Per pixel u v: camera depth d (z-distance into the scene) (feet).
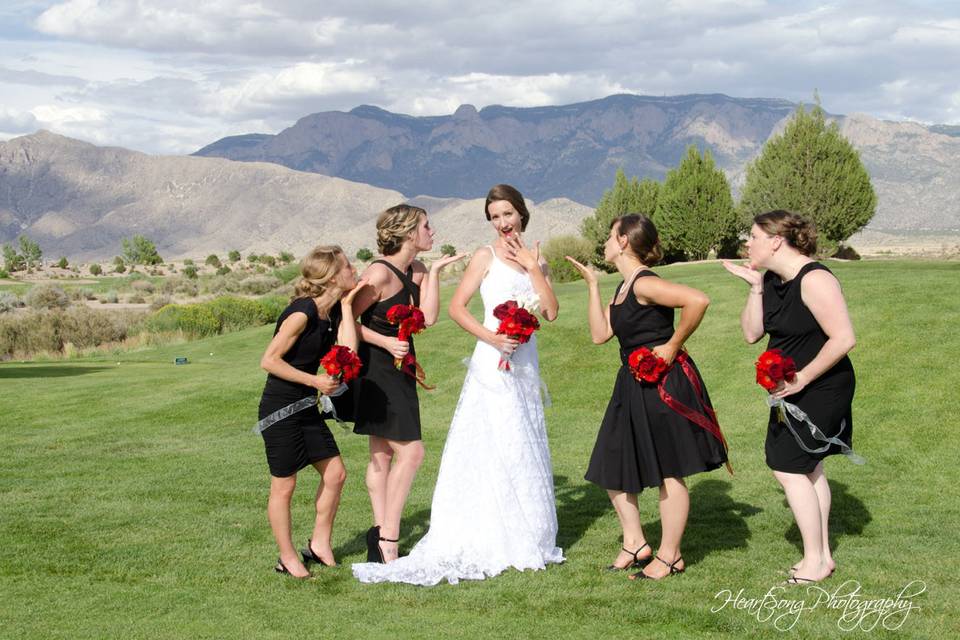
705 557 19.66
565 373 47.06
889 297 48.39
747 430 34.73
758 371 16.78
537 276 20.08
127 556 20.21
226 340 101.50
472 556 19.12
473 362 19.99
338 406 19.67
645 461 18.04
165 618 15.92
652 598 16.87
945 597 16.62
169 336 114.83
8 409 45.39
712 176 151.12
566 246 180.65
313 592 17.63
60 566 19.35
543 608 16.42
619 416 18.48
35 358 102.83
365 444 35.73
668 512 18.21
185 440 37.09
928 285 50.78
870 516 22.90
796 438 17.34
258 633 15.08
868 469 27.99
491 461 19.44
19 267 433.48
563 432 36.63
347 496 26.89
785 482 17.78
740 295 57.62
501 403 19.65
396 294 19.79
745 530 21.88
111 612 16.25
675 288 17.49
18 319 110.73
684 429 17.83
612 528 22.45
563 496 26.27
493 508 19.30
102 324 115.44
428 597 17.25
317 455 18.80
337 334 19.40
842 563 18.86
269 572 19.01
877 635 14.82
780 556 19.60
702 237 149.79
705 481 27.61
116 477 29.68
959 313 43.80
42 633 15.02
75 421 41.83
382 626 15.47
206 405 44.91
